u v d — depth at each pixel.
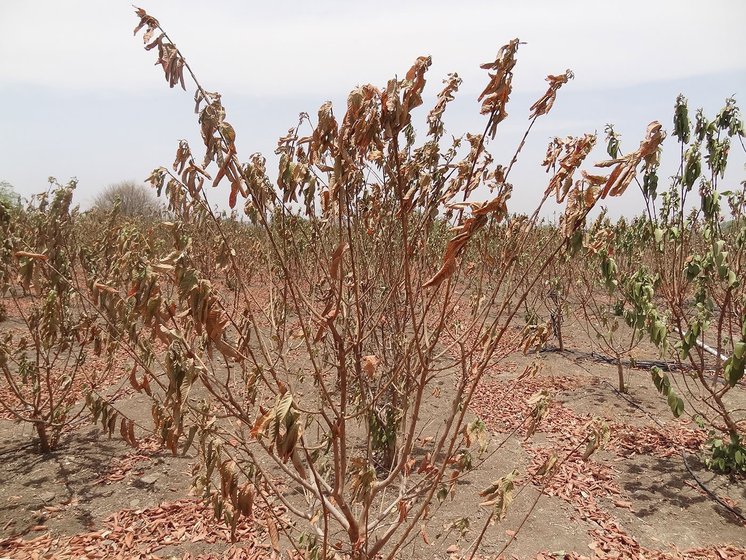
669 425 5.12
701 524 3.51
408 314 2.94
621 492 3.93
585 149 1.58
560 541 3.31
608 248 2.91
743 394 5.94
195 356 1.55
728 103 3.56
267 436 1.54
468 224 1.34
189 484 3.83
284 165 1.57
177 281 1.42
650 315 3.93
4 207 3.64
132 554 3.05
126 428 2.40
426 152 2.12
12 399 5.20
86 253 4.46
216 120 1.41
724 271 3.51
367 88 1.35
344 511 1.91
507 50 1.44
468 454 2.50
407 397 2.41
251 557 3.02
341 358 1.68
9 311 8.38
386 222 2.72
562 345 7.94
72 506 3.51
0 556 2.99
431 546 3.17
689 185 3.71
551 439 4.86
